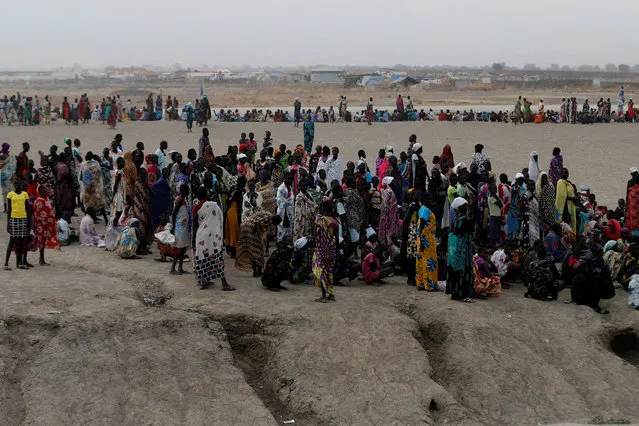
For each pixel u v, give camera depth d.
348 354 12.16
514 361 12.31
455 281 13.88
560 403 11.67
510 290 15.16
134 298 13.49
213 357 11.90
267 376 12.14
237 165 19.03
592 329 13.46
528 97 91.12
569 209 17.14
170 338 12.05
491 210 16.67
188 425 10.52
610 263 15.57
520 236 16.89
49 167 19.47
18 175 19.97
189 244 14.74
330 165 19.97
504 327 13.09
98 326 11.89
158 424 10.48
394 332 12.62
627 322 13.85
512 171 30.08
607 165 31.69
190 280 14.48
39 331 11.73
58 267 15.42
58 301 12.71
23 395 10.69
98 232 18.50
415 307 13.80
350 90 121.62
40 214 15.15
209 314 12.87
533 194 16.62
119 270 15.18
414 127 44.22
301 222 15.43
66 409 10.48
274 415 11.37
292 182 17.70
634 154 34.66
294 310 13.08
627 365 12.73
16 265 15.05
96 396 10.77
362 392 11.45
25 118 43.66
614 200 24.53
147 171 17.94
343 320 12.84
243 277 15.07
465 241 13.75
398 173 18.72
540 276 14.43
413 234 14.61
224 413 10.81
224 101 86.38
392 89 122.81
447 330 12.96
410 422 10.80
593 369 12.54
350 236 16.03
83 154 32.56
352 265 15.12
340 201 15.12
